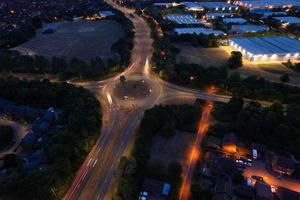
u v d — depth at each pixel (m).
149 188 96.62
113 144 121.50
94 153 116.44
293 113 127.38
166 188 96.31
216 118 136.38
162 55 196.75
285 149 115.44
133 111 144.50
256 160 111.44
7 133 121.69
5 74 184.62
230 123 129.12
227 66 189.75
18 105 146.62
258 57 196.62
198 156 113.62
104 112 143.88
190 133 126.75
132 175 100.38
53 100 146.75
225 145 114.00
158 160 110.94
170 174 102.69
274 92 147.00
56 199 93.69
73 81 175.50
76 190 99.69
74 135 114.50
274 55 197.25
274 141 119.19
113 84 171.62
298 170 104.19
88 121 122.50
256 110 129.50
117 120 137.38
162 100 153.12
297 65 184.38
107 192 99.00
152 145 119.56
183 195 97.31
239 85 157.62
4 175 102.25
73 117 124.56
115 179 104.00
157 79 176.25
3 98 152.50
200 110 136.38
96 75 179.25
